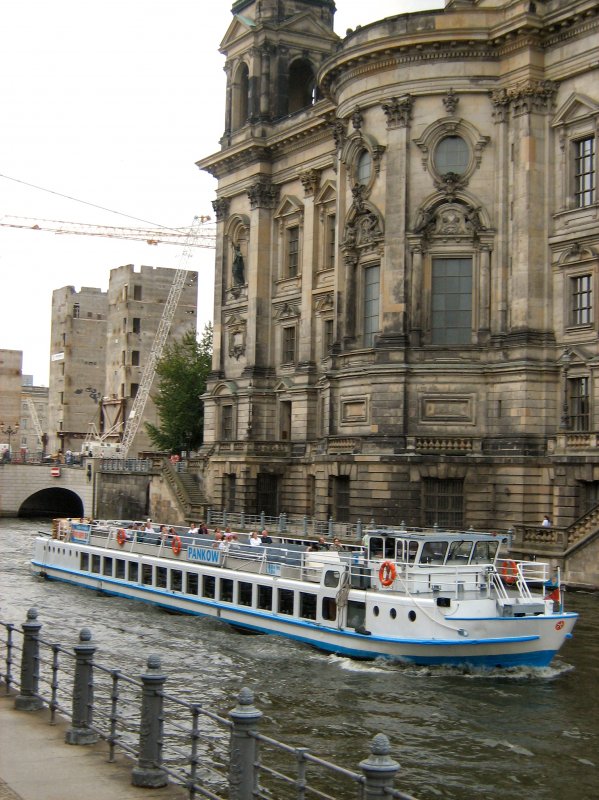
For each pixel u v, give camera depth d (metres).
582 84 61.22
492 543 38.03
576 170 61.88
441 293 65.56
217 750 25.44
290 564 41.34
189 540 48.84
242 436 87.44
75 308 175.62
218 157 91.12
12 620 43.88
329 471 69.00
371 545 38.28
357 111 68.62
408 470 63.97
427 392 64.75
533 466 61.22
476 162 64.69
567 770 24.50
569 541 52.16
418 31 64.69
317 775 23.95
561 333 61.78
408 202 65.81
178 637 40.47
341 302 70.81
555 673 33.94
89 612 46.56
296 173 84.00
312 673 34.12
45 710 22.66
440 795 22.80
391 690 31.78
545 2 62.50
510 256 63.72
